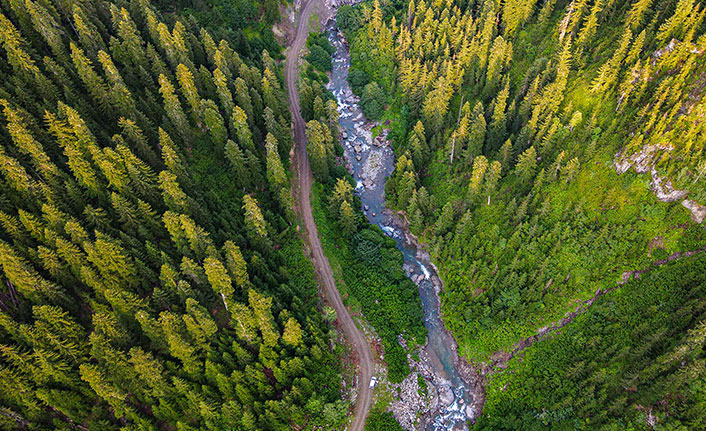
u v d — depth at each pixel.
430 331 90.75
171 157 79.50
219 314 74.94
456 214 97.00
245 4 129.12
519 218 88.00
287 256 89.75
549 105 90.94
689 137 74.88
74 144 76.12
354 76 130.00
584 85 92.06
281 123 103.38
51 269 64.06
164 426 64.75
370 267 95.44
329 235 97.75
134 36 94.62
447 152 105.38
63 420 60.56
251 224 81.75
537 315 81.56
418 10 127.00
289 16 141.25
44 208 65.56
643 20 91.00
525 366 80.25
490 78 106.31
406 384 82.06
